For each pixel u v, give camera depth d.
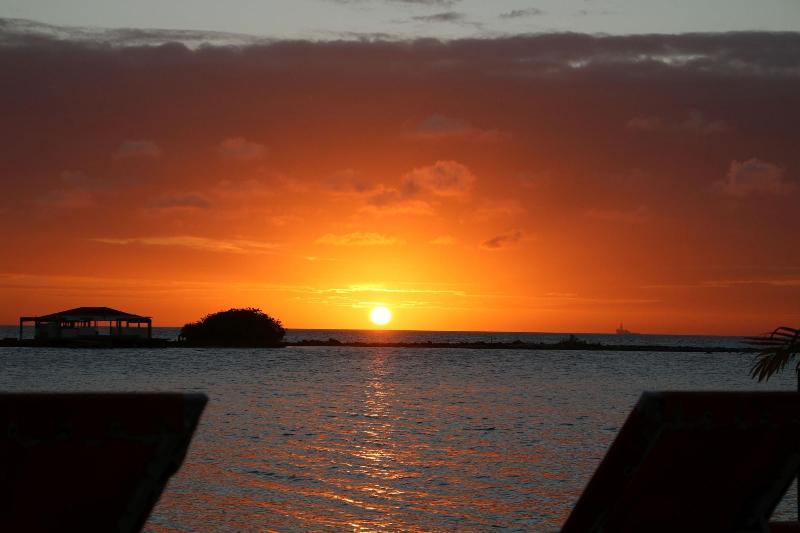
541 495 19.50
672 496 4.15
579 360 123.25
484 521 16.84
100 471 3.11
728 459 4.12
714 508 4.34
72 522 3.18
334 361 104.69
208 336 140.50
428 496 19.17
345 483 20.64
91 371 71.88
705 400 3.82
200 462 23.39
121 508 3.24
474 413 40.31
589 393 54.34
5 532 3.08
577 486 20.61
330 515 17.19
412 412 40.66
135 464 3.15
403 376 73.06
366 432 31.86
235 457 24.52
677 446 3.91
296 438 29.50
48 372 69.62
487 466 23.61
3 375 65.06
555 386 61.28
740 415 3.94
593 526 4.12
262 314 146.00
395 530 16.11
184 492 18.98
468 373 79.69
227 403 44.31
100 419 3.03
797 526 5.42
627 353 171.25
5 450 2.91
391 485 20.53
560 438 30.38
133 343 122.25
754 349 8.24
